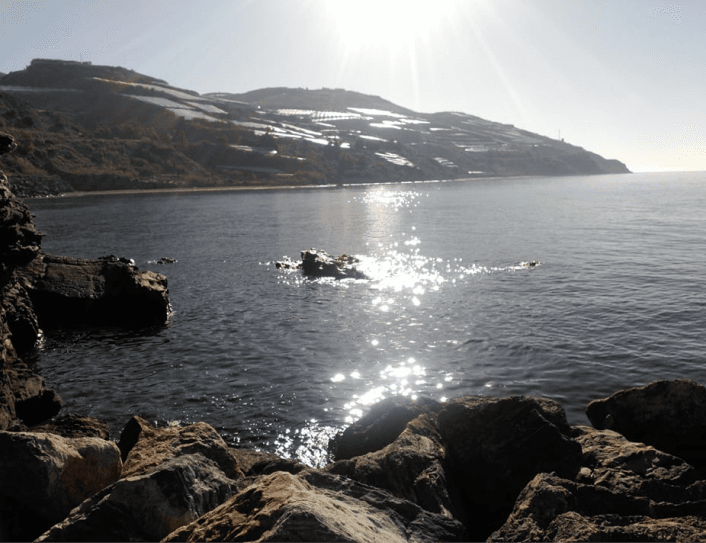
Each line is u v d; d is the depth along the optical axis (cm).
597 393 1814
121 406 1766
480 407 1045
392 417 1295
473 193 18938
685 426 1112
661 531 618
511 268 4169
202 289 3647
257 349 2342
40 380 1752
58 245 5959
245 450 1284
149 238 6575
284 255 5159
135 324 2803
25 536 726
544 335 2433
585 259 4509
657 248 5066
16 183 17575
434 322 2691
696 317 2678
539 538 655
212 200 15362
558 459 941
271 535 438
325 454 1435
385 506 704
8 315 2327
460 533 676
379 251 5322
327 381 1950
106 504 618
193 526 535
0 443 757
